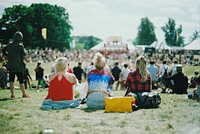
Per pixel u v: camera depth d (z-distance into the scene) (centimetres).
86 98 1048
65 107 976
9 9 9656
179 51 7975
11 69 1216
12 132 643
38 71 2195
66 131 660
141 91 1030
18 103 1053
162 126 720
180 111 923
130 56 7756
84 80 2434
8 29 9656
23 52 1229
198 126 720
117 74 2358
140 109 966
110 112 905
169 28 14912
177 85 1598
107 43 8206
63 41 10788
